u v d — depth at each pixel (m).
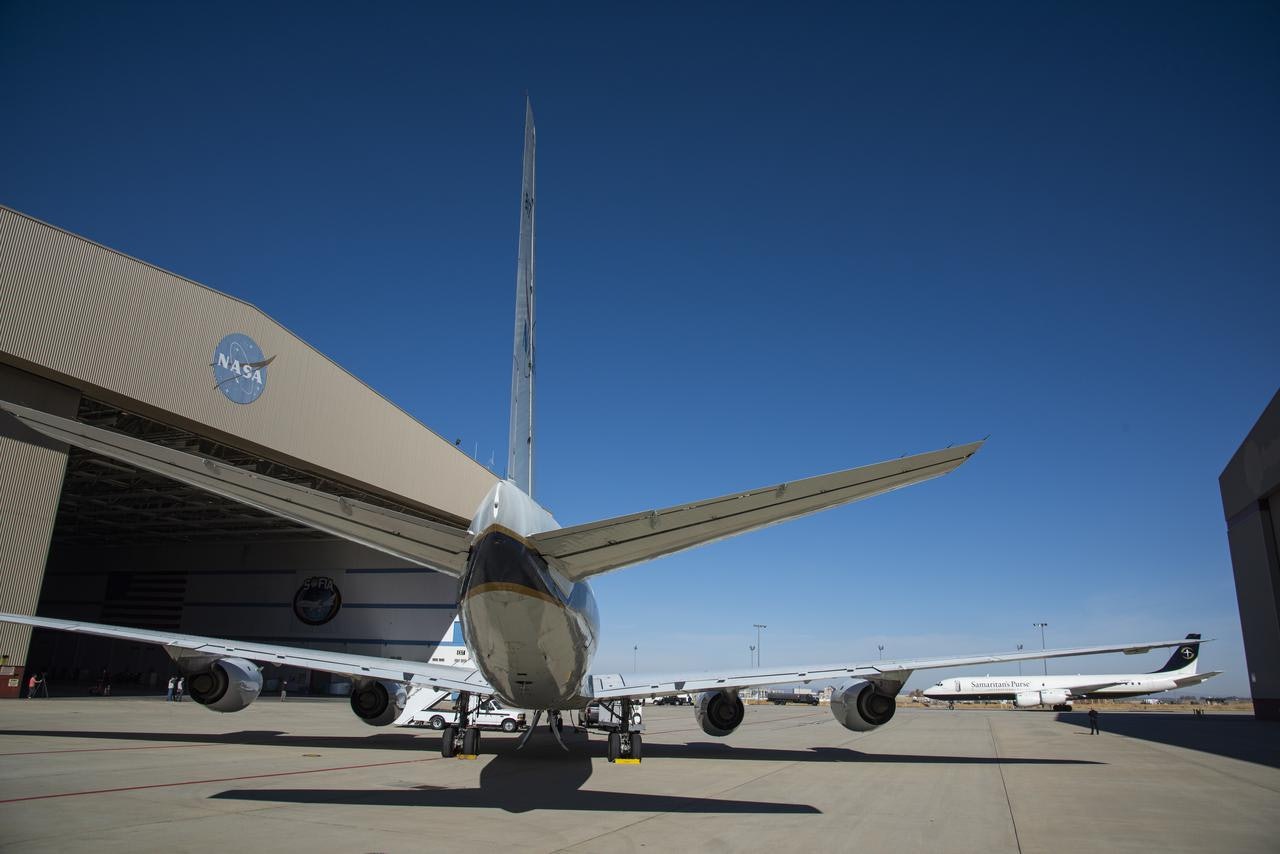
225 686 15.32
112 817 8.26
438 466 41.12
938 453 6.44
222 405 28.66
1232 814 9.87
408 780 11.76
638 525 8.18
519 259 13.07
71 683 52.94
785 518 7.79
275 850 6.89
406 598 48.25
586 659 11.83
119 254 25.77
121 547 55.97
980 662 14.28
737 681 14.62
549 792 10.84
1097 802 10.75
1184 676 66.75
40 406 24.05
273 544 52.00
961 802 10.56
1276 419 34.59
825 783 12.37
